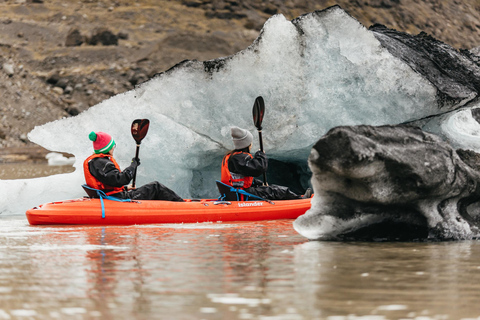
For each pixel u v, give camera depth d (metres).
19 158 100.81
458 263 13.48
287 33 29.09
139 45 159.75
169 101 29.62
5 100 127.50
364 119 29.94
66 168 80.31
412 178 16.33
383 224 17.42
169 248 16.25
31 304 9.80
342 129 15.49
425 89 28.62
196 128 29.78
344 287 10.93
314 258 14.21
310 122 30.00
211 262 13.72
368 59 29.11
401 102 29.14
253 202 25.78
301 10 188.62
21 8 169.62
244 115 29.59
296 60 29.34
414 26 188.50
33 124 123.81
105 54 154.62
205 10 179.38
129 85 147.25
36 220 23.58
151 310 9.38
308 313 9.16
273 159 36.09
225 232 20.61
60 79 142.62
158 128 29.44
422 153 16.61
